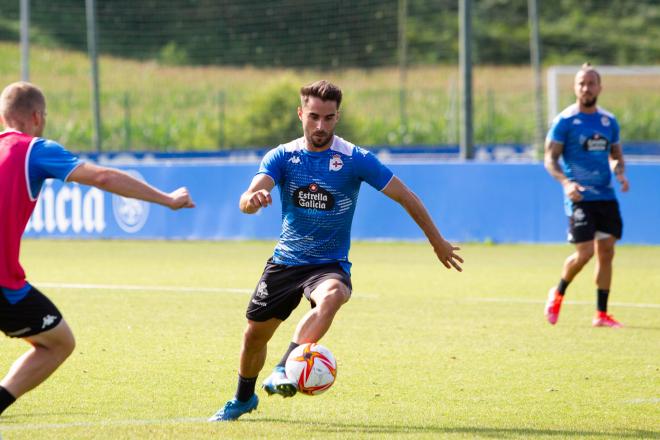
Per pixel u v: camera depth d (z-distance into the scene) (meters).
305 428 16.33
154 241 57.59
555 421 17.14
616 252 50.78
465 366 22.59
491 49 150.62
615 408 18.30
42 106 14.60
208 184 57.59
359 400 18.88
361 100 127.69
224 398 18.88
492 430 16.33
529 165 53.34
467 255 49.47
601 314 28.98
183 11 134.25
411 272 42.84
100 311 30.98
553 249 52.06
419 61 139.88
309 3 134.00
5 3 137.75
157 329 27.47
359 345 25.34
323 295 15.55
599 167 28.94
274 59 132.75
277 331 27.78
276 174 16.41
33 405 17.97
